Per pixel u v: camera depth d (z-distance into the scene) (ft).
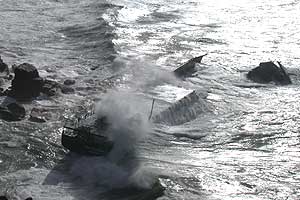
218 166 104.22
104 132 112.37
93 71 164.76
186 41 207.41
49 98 140.77
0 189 96.17
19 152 110.63
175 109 126.41
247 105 140.67
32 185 98.58
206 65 174.50
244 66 176.45
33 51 182.39
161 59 180.55
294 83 161.79
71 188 98.32
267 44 204.74
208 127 124.16
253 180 98.63
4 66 158.10
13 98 138.62
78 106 135.54
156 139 114.42
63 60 174.60
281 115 133.49
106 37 199.00
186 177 98.32
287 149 113.91
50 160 109.09
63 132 112.78
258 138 119.24
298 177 100.48
